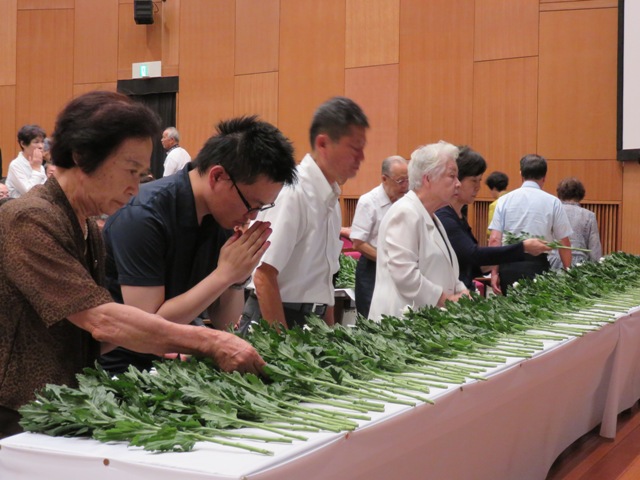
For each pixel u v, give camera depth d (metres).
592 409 3.67
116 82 12.16
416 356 2.43
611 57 8.45
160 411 1.75
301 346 2.21
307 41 10.51
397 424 1.83
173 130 9.27
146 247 2.31
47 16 12.57
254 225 2.32
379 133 9.88
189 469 1.41
